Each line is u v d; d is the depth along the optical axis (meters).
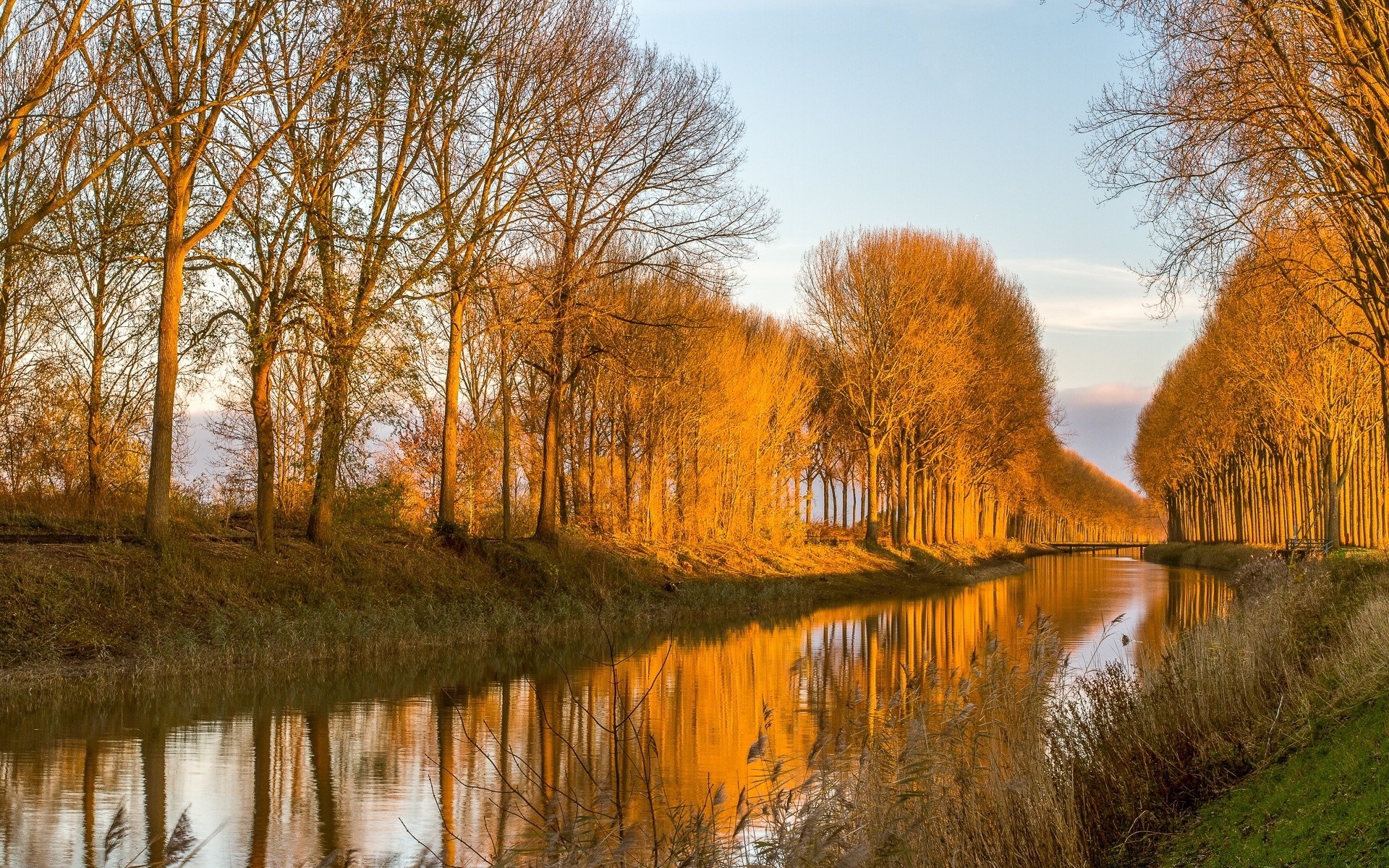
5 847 9.82
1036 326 72.88
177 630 20.22
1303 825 7.98
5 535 21.38
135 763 13.15
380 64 24.00
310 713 16.61
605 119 31.55
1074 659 20.92
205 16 21.47
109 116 25.56
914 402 56.00
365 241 24.52
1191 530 101.50
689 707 18.11
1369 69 15.91
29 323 30.09
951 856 7.86
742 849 8.46
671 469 47.00
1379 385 40.34
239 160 23.50
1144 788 9.98
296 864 9.74
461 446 40.16
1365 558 28.20
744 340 51.59
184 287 24.20
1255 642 13.78
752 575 44.19
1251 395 50.12
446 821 11.15
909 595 45.22
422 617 25.52
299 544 26.47
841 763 8.45
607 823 7.02
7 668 17.17
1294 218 18.78
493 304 31.33
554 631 27.47
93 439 29.70
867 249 57.62
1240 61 16.14
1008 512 101.62
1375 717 9.61
